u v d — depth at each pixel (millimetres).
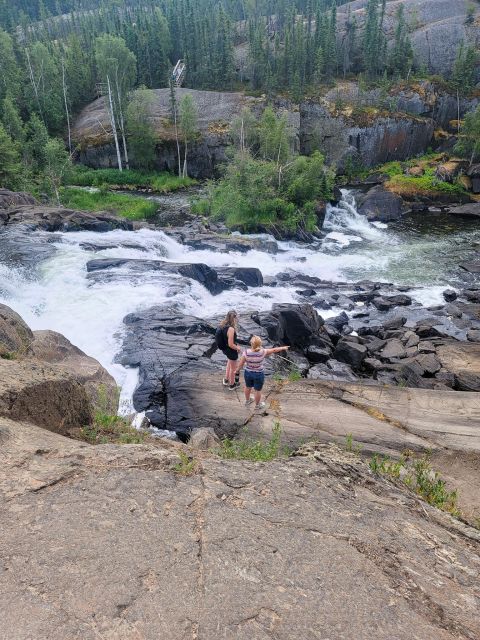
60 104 60625
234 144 50594
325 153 58969
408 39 70562
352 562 3652
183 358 13234
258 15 96875
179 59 80688
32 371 6285
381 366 17281
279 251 31828
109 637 2770
